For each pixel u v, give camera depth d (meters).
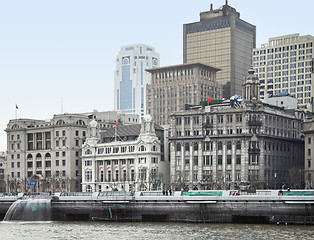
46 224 168.12
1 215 190.62
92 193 176.88
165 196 163.50
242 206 154.12
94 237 137.12
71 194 181.12
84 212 175.00
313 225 146.62
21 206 182.25
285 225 148.12
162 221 164.88
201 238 131.00
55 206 179.12
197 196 159.62
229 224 153.88
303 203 147.12
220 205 156.88
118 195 170.38
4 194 194.00
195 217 159.88
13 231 151.50
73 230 151.12
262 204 151.88
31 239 136.62
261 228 144.12
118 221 169.25
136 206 167.62
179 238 131.88
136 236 136.62
